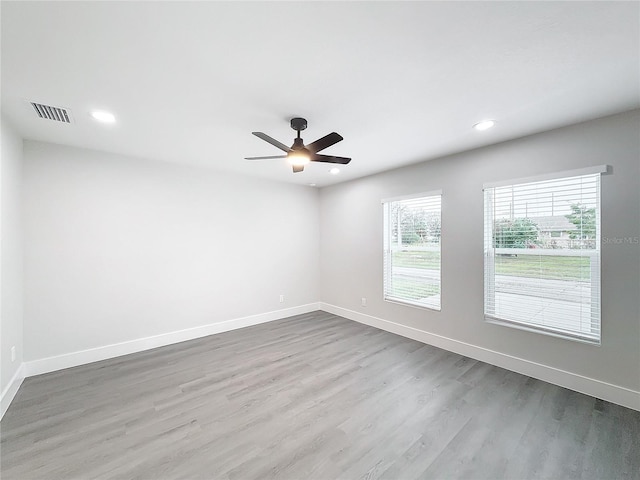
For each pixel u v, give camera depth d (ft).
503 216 9.85
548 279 8.86
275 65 5.47
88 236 10.46
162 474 5.43
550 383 8.74
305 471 5.49
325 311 17.51
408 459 5.79
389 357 10.75
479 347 10.46
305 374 9.43
